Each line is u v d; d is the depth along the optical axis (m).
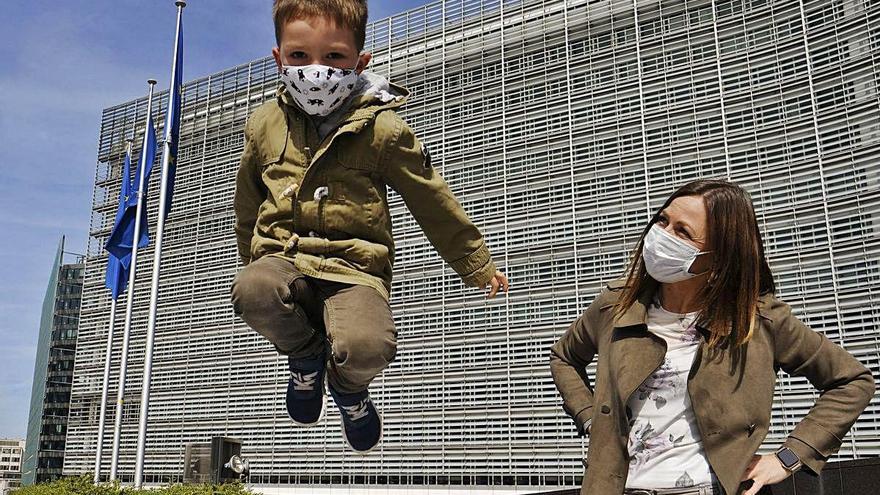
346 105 2.44
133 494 10.88
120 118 30.67
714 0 20.36
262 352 24.30
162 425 25.58
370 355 2.14
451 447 20.22
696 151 19.48
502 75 23.39
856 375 2.35
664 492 2.26
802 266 17.27
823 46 18.23
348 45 2.32
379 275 2.40
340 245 2.32
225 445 13.14
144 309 27.62
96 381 27.86
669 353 2.41
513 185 22.11
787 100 18.55
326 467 21.91
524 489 18.88
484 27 24.22
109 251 17.92
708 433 2.23
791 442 2.29
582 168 21.06
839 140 17.45
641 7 21.47
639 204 19.91
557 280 20.41
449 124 24.05
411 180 2.52
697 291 2.42
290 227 2.38
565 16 22.73
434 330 21.67
